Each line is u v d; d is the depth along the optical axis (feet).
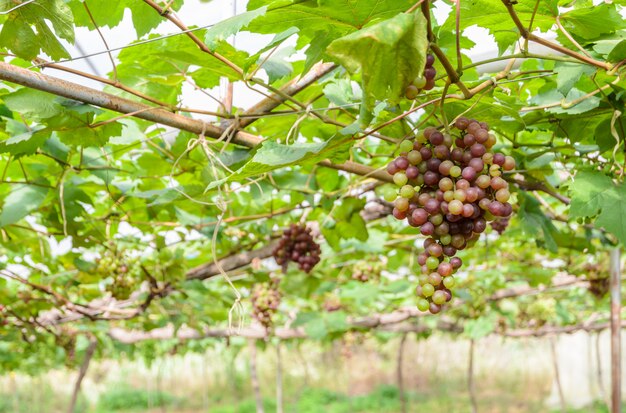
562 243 13.20
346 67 4.03
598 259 18.63
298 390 73.26
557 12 5.82
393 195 5.50
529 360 80.59
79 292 16.83
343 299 25.17
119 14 7.09
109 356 39.75
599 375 44.65
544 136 10.31
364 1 4.80
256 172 5.55
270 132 10.31
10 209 9.71
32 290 14.76
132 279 12.48
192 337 26.68
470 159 5.30
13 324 15.89
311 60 5.60
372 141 12.61
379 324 26.35
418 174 5.37
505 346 79.10
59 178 10.34
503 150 9.52
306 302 30.30
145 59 7.50
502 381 79.82
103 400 76.38
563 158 8.69
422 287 5.26
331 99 7.68
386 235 16.75
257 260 13.83
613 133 6.68
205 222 12.71
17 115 8.61
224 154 8.25
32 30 5.92
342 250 17.56
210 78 7.86
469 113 6.42
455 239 5.24
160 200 8.71
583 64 6.15
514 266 22.02
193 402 78.07
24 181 10.00
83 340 30.07
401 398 42.11
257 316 17.04
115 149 10.65
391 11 4.91
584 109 7.01
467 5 5.92
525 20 6.01
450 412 66.08
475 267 22.30
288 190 11.80
